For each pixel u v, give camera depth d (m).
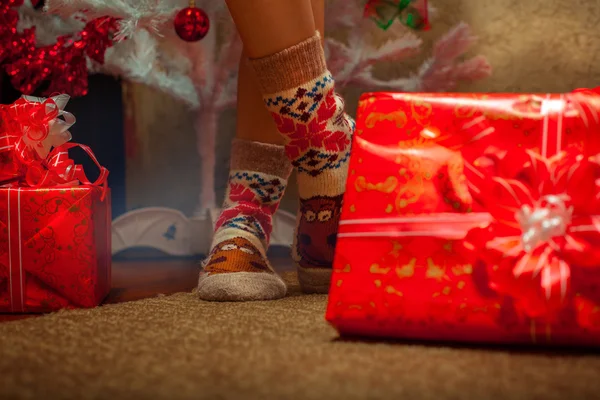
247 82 1.31
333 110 1.21
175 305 1.18
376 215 1.00
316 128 1.20
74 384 0.87
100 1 1.35
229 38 1.65
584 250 0.95
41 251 1.19
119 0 1.37
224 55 1.65
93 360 0.94
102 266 1.28
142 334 1.02
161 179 1.90
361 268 1.00
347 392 0.83
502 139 1.00
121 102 1.83
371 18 1.53
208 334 1.02
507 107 1.00
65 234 1.20
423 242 0.99
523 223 0.96
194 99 1.72
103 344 0.99
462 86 1.88
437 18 1.87
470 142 1.00
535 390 0.84
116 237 1.70
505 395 0.82
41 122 1.23
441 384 0.86
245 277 1.22
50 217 1.20
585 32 1.87
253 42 1.16
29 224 1.20
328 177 1.24
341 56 1.59
